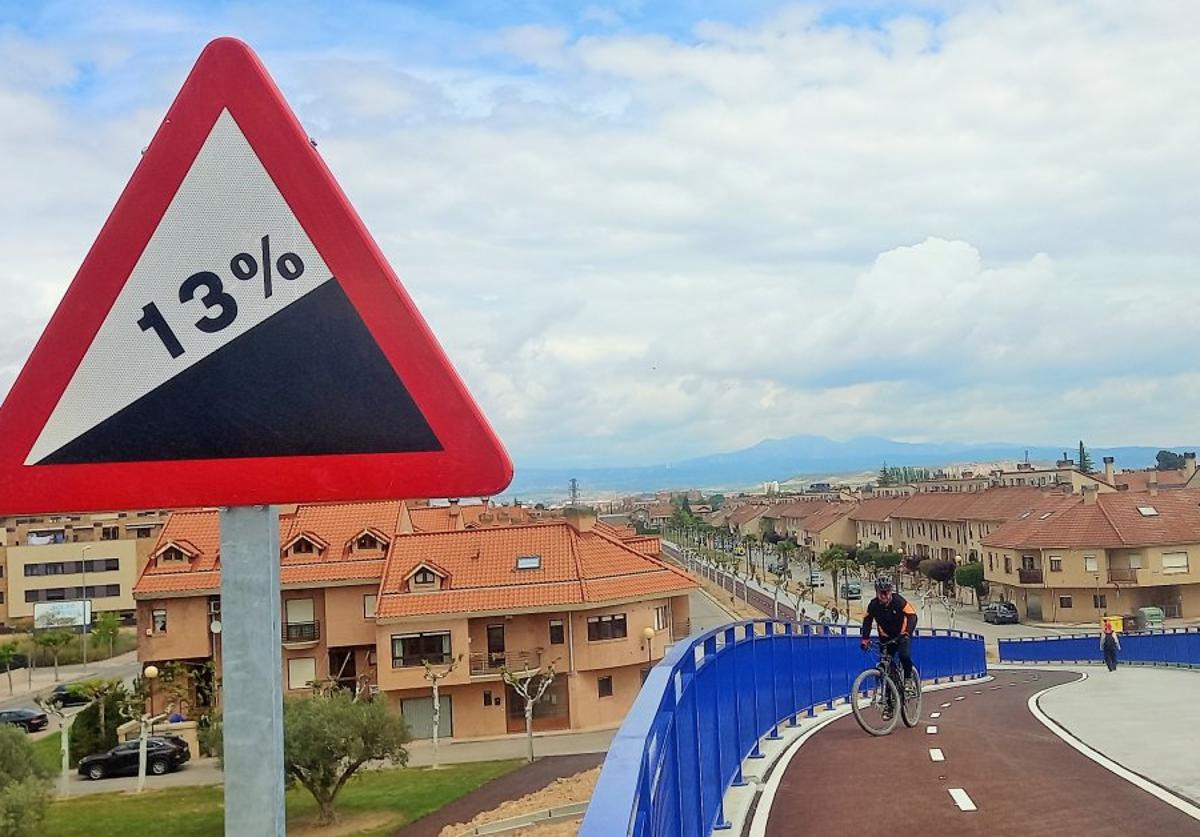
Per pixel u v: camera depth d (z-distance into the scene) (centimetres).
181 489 217
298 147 222
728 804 782
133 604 8444
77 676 7000
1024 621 6881
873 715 1302
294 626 4262
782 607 8231
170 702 4231
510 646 4131
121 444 217
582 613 4131
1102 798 816
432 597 4103
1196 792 835
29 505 215
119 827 2878
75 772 3950
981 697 1995
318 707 2891
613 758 272
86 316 219
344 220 222
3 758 2659
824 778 923
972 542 8194
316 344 220
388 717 2895
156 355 219
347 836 2653
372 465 219
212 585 4272
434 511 5897
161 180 221
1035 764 983
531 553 4316
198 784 3550
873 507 11550
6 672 7275
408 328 221
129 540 8481
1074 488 7719
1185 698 1755
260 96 223
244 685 214
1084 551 6450
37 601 8250
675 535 18612
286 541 4344
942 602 8231
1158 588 6500
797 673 1330
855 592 8919
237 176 222
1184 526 6506
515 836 1970
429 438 220
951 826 736
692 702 588
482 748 3878
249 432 218
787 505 15100
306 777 2795
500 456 220
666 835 443
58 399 217
